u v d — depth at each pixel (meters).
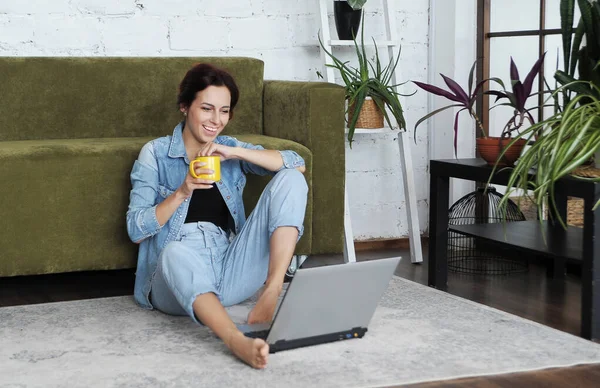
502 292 2.90
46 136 3.21
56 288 2.99
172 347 2.19
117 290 2.96
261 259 2.40
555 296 2.85
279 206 2.31
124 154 2.79
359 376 1.97
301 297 2.06
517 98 2.75
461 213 3.81
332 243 3.07
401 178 3.91
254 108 3.44
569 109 2.32
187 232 2.47
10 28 3.29
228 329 2.08
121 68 3.29
